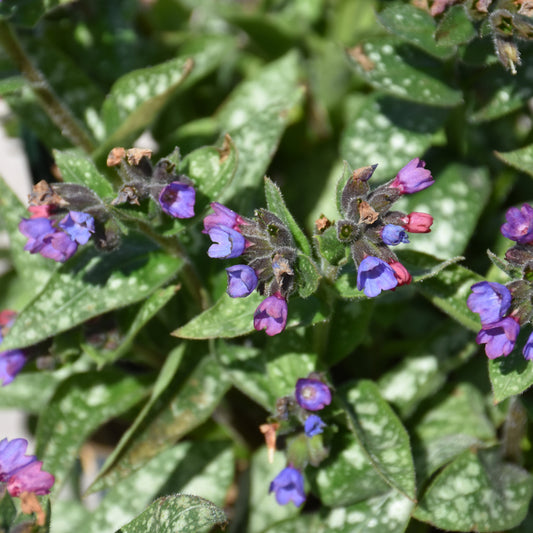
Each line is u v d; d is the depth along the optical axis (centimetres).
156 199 64
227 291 61
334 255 63
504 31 65
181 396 69
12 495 61
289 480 66
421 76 69
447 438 70
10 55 69
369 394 68
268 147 71
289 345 68
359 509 68
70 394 71
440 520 67
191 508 63
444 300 66
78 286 67
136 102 71
